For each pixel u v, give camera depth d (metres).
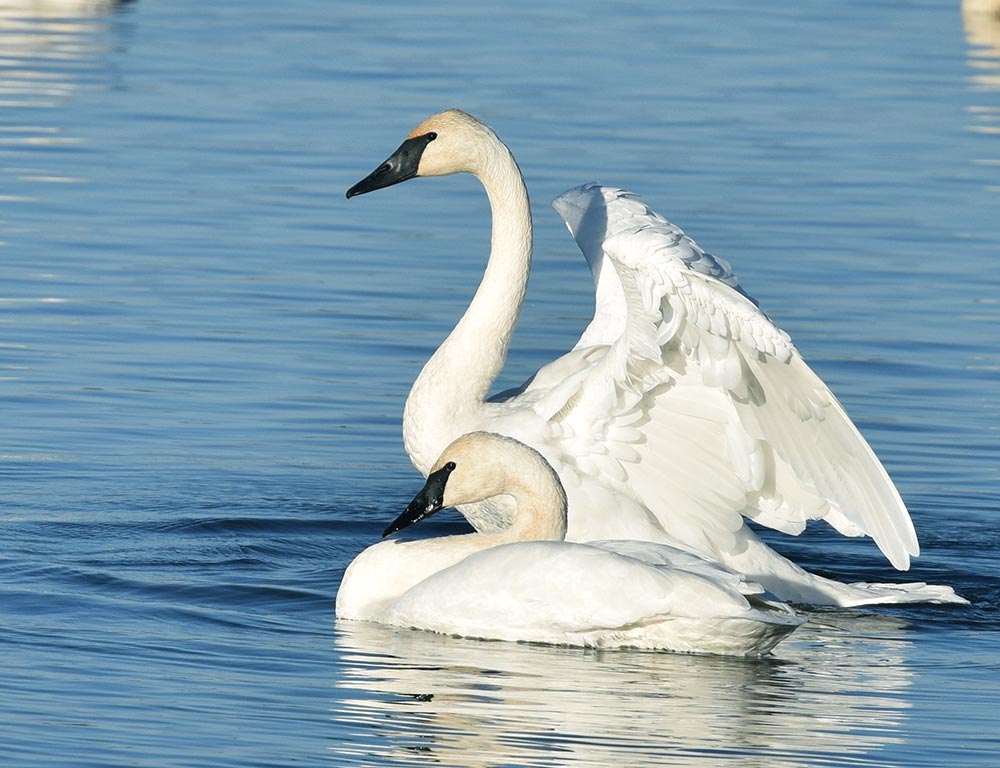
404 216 23.73
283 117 28.33
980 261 22.03
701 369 12.33
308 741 9.52
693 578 11.20
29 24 37.31
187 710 9.94
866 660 11.60
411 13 39.31
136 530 14.05
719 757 9.48
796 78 33.03
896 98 31.50
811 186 25.11
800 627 12.49
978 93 32.22
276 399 17.33
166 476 15.37
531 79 31.70
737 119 29.19
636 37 36.81
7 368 17.77
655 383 12.96
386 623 12.05
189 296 20.12
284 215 23.30
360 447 16.36
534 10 40.28
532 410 13.28
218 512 14.59
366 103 29.38
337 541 14.28
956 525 14.84
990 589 13.67
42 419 16.53
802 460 12.71
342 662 11.00
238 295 20.23
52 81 31.02
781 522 13.35
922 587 13.13
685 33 37.62
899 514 12.38
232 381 17.73
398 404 17.38
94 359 18.17
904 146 27.78
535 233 23.23
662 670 11.09
